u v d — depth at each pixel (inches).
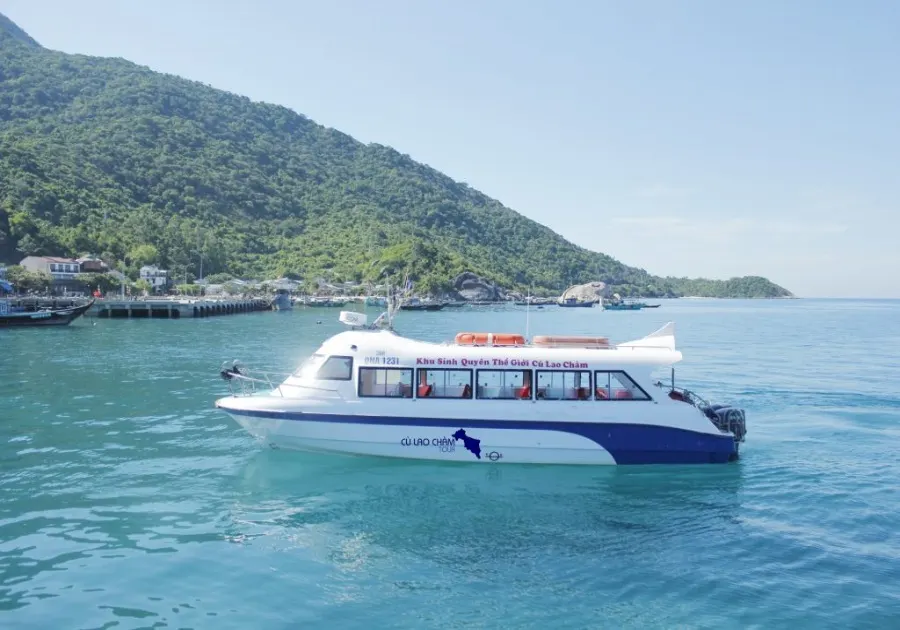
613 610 436.5
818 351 2178.9
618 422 703.1
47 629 404.8
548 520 585.6
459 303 6988.2
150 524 570.3
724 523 584.1
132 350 1925.4
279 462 725.3
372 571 487.5
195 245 7145.7
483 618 425.1
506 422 698.2
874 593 459.8
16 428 911.7
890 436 900.0
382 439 705.6
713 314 6309.1
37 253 5113.2
